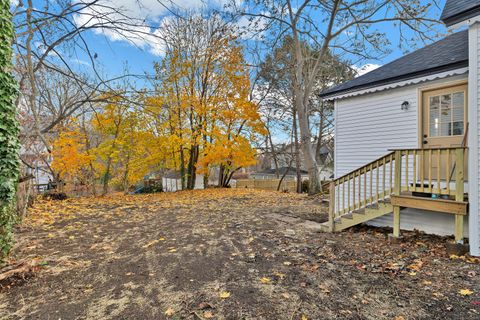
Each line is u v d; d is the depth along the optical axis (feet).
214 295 9.36
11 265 11.34
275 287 9.98
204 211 26.58
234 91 44.04
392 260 12.73
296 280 10.59
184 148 47.80
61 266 11.86
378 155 20.25
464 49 16.99
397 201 15.69
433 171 17.24
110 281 10.47
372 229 19.31
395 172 15.85
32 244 14.82
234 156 43.52
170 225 20.26
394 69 20.22
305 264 12.32
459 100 16.02
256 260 12.87
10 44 11.44
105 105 34.88
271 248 14.79
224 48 43.09
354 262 12.55
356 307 8.57
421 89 17.74
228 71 43.55
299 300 9.01
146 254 13.64
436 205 13.97
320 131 65.31
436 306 8.58
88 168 44.32
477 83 12.70
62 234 17.12
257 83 54.75
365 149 21.08
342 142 22.68
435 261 12.43
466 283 10.11
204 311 8.34
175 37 41.45
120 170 47.70
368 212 17.34
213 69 44.68
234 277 10.89
